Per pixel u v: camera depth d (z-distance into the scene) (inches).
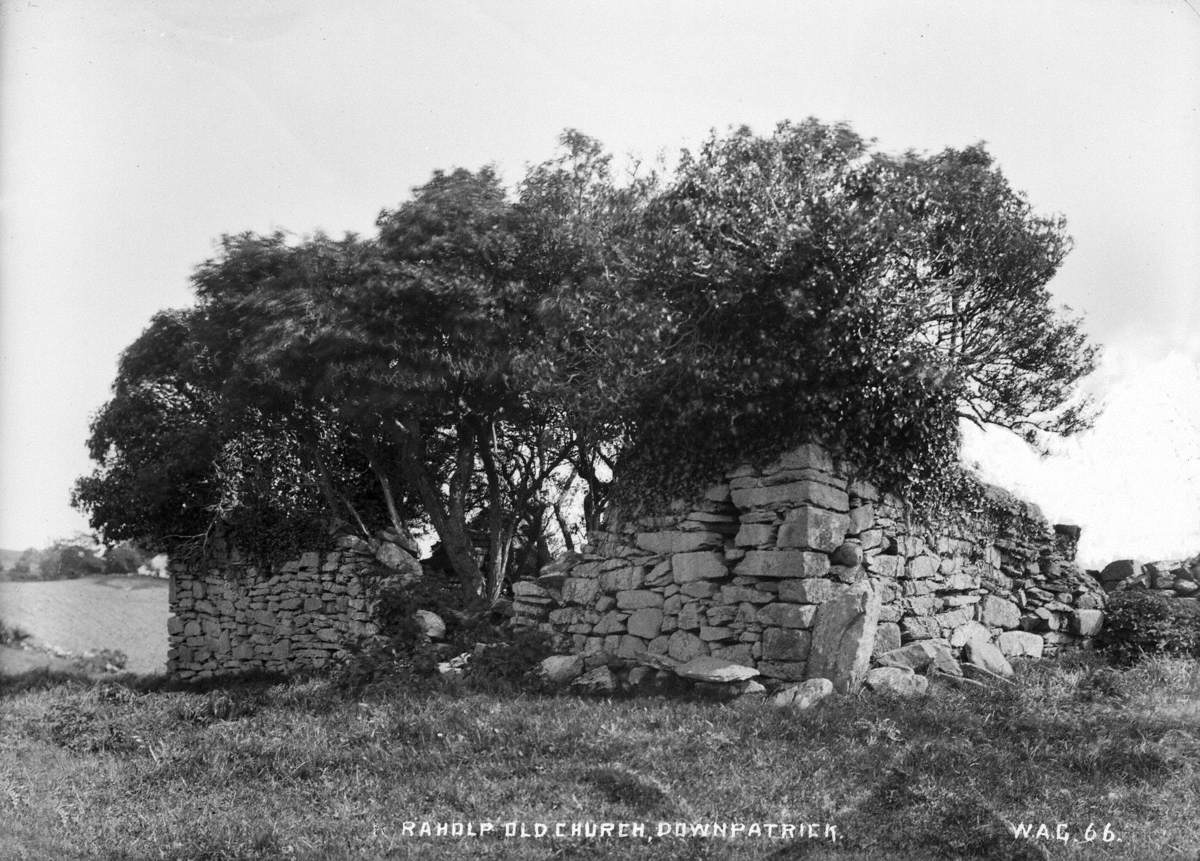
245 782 402.9
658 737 406.9
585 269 639.1
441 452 781.9
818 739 397.1
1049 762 382.3
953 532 592.1
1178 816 343.3
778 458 502.3
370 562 718.5
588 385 586.6
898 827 330.0
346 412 684.1
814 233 489.4
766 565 493.7
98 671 836.0
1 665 787.4
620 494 564.7
